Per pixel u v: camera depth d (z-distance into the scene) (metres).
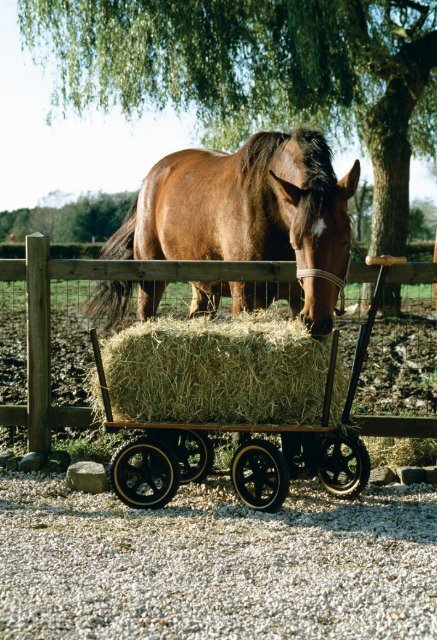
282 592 2.89
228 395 4.13
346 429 4.24
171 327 4.26
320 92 11.79
